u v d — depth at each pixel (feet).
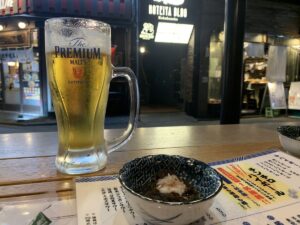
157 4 10.05
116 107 10.59
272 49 11.14
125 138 1.09
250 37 11.02
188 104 10.98
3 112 10.83
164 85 14.03
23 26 9.72
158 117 10.36
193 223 0.62
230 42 2.91
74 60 0.81
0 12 9.55
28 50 10.03
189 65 10.92
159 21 10.18
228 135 1.53
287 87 11.76
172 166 0.78
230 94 2.96
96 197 0.73
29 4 8.98
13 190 0.78
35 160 1.05
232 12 2.88
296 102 10.85
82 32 0.81
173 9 10.19
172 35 10.52
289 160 1.01
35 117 9.91
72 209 0.68
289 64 11.93
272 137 1.48
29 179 0.86
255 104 11.64
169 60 13.29
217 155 1.12
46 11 9.07
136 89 1.08
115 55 10.42
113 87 10.41
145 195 0.61
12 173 0.91
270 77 11.19
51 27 0.82
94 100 0.88
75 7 9.23
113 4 9.53
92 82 0.85
